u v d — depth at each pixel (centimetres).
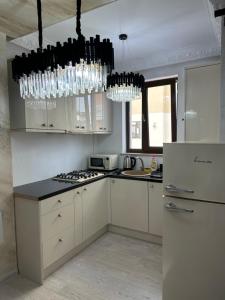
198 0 198
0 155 218
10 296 203
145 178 295
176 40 284
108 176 323
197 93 240
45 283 220
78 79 133
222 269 165
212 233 167
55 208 232
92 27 243
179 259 180
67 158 336
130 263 253
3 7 167
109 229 334
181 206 177
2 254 222
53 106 261
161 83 347
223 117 193
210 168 165
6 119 221
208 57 301
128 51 319
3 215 222
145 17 225
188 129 246
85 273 235
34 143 281
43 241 219
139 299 198
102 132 354
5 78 219
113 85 231
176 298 183
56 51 122
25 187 251
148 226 297
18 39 250
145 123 364
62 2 159
